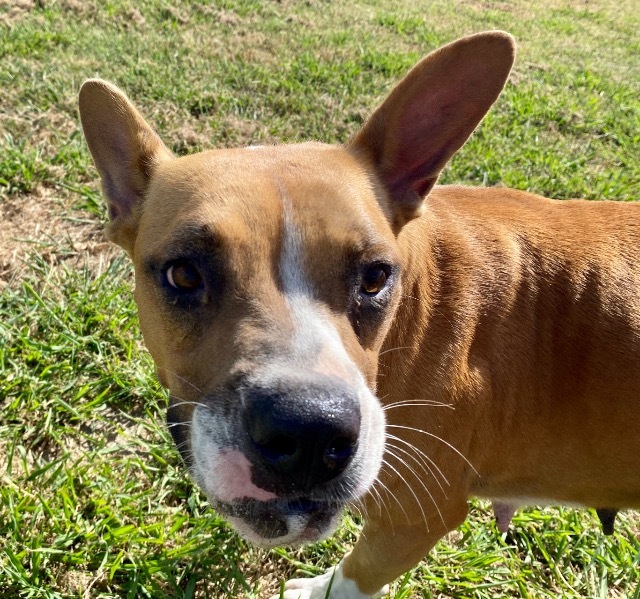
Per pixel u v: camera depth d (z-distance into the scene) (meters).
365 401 0.23
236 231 0.24
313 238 0.24
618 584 0.39
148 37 0.84
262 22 0.98
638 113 0.91
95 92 0.29
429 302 0.30
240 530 0.23
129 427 0.42
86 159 0.59
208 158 0.27
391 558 0.32
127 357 0.45
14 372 0.43
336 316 0.24
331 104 0.76
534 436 0.34
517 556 0.40
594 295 0.32
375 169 0.30
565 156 0.76
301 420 0.20
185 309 0.25
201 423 0.22
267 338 0.22
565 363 0.33
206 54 0.82
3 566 0.33
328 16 1.10
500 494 0.37
